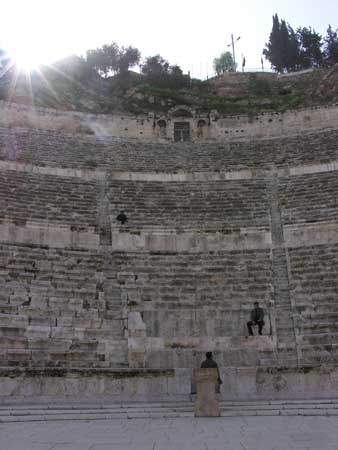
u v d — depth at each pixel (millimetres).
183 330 21938
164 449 8500
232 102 51750
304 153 36938
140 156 37531
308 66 76375
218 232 27859
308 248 26312
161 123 42312
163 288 23969
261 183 32688
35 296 21938
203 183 33156
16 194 28578
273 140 40000
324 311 22188
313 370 16766
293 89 54406
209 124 42812
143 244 27281
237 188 32250
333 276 23672
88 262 24969
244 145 39844
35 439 9875
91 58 65500
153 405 15008
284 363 19766
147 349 20391
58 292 22500
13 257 23859
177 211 29875
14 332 19906
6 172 30859
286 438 9500
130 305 22797
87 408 14516
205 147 39875
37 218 26953
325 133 39312
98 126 40875
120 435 10273
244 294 23672
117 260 25484
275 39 78188
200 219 29203
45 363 18453
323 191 30328
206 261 25875
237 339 21109
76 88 50188
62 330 20766
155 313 22062
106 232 27406
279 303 23156
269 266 25328
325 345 20141
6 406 14680
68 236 26469
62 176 32219
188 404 15195
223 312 22250
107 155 36844
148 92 51094
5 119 38594
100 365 19422
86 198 30156
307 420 12539
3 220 25797
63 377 16047
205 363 15477
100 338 21062
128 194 31297
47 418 13422
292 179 32531
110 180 32938
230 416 13664
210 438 9633
